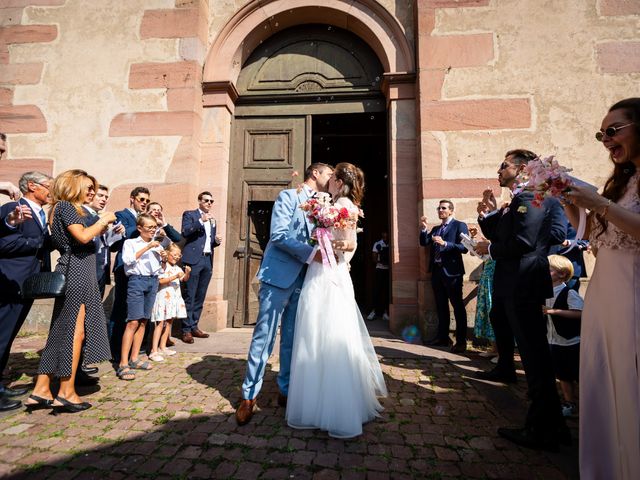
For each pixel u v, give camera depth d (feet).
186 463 5.83
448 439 6.68
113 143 16.75
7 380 9.76
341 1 17.22
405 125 16.40
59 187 8.30
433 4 15.96
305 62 18.42
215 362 11.32
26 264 8.69
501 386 9.45
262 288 7.86
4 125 17.13
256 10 17.57
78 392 8.90
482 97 15.38
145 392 8.90
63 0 17.75
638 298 4.33
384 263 22.48
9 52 17.60
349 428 6.60
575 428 7.24
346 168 8.04
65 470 5.63
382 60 17.53
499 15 15.70
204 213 14.98
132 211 12.96
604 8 15.20
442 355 12.28
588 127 14.76
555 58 15.24
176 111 16.69
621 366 4.38
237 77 18.48
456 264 13.24
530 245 6.54
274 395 8.78
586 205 4.56
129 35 17.29
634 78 14.76
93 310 8.29
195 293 14.49
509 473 5.62
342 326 7.17
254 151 18.16
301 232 7.88
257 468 5.71
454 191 15.06
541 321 6.58
